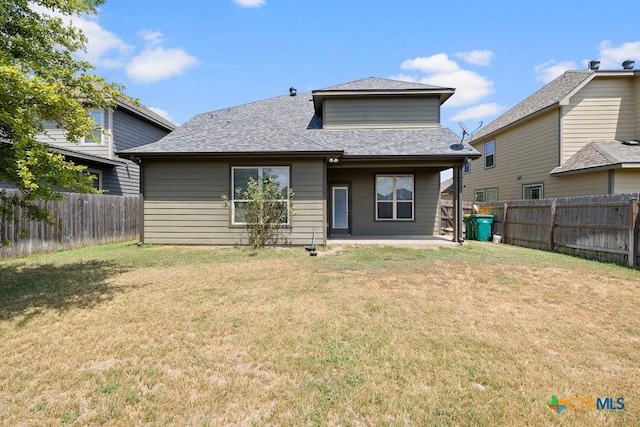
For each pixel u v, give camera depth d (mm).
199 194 10234
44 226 8969
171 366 2982
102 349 3293
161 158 10062
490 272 6668
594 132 13391
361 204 13211
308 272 6629
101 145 14211
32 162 4172
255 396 2551
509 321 4082
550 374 2881
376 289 5441
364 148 11008
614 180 11352
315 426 2238
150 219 10320
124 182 15492
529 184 15406
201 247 9938
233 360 3092
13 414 2340
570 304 4750
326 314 4262
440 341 3492
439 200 13227
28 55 5234
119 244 10773
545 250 9750
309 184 10102
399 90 12625
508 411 2396
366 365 3006
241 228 10188
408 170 13156
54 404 2449
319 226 10086
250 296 5031
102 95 5797
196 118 13398
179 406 2434
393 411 2389
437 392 2609
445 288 5535
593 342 3506
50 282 5836
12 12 5180
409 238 12148
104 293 5180
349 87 13148
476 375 2854
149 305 4605
